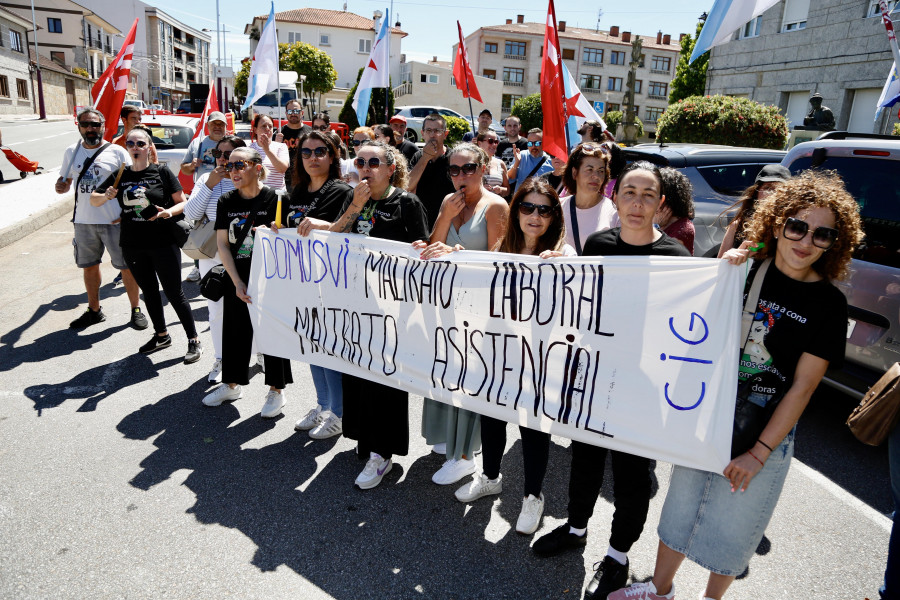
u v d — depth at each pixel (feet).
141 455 11.20
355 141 21.66
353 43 193.77
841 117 48.24
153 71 218.79
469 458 10.72
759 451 6.37
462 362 9.37
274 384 12.61
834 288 6.32
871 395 7.27
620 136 57.41
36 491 9.96
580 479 8.59
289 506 9.81
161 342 16.19
